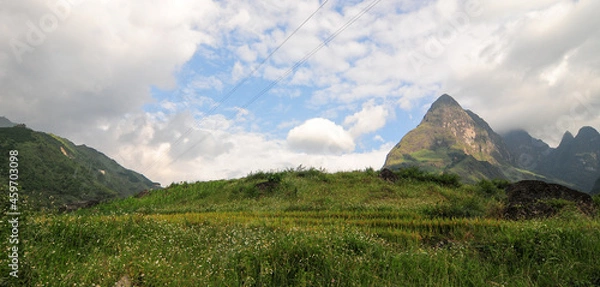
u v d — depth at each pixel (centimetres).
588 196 1593
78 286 503
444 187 2817
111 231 900
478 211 1444
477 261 743
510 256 752
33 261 549
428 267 691
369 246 794
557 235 761
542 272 660
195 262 654
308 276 630
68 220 850
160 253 684
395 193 2478
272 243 759
